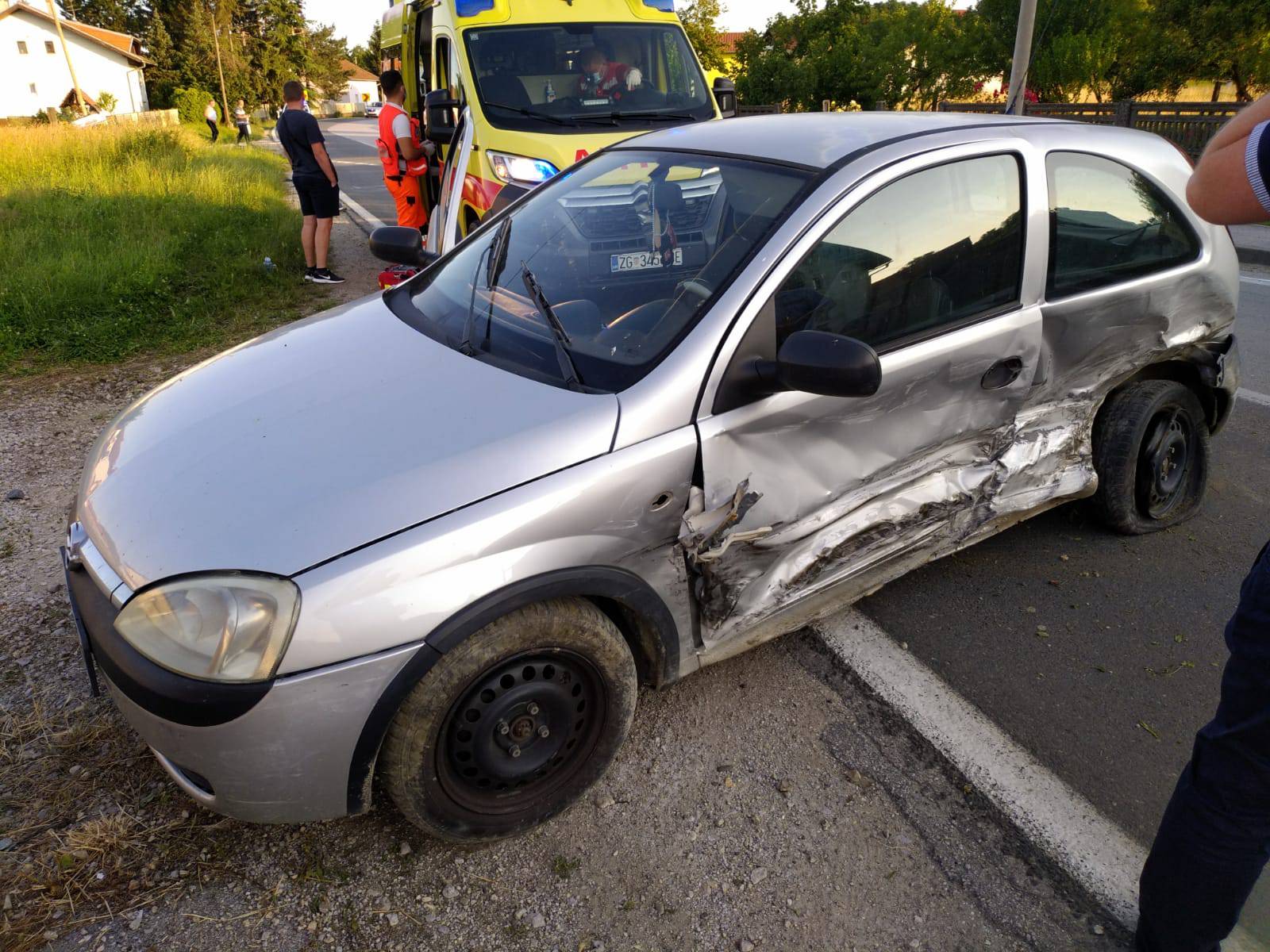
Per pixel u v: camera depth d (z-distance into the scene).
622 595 2.25
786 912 2.14
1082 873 2.26
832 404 2.49
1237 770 1.74
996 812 2.43
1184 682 2.95
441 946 2.05
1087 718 2.79
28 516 3.84
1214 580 3.50
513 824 2.28
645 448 2.21
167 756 1.98
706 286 2.44
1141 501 3.71
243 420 2.37
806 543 2.61
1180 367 3.64
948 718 2.77
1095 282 3.12
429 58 7.86
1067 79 18.92
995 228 2.85
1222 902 1.84
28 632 3.06
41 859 2.21
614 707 2.35
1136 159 3.32
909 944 2.07
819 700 2.85
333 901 2.14
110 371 5.80
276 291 7.78
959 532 3.06
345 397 2.39
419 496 2.01
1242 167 1.45
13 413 5.02
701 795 2.48
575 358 2.39
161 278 7.67
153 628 1.91
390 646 1.92
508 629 2.07
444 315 2.84
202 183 13.41
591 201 3.05
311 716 1.89
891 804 2.45
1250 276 9.22
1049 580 3.51
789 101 24.47
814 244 2.47
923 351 2.66
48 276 7.28
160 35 62.72
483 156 5.87
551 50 6.36
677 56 6.75
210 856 2.25
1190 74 18.61
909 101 23.39
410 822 2.22
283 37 69.75
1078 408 3.29
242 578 1.89
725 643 2.58
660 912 2.14
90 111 46.56
